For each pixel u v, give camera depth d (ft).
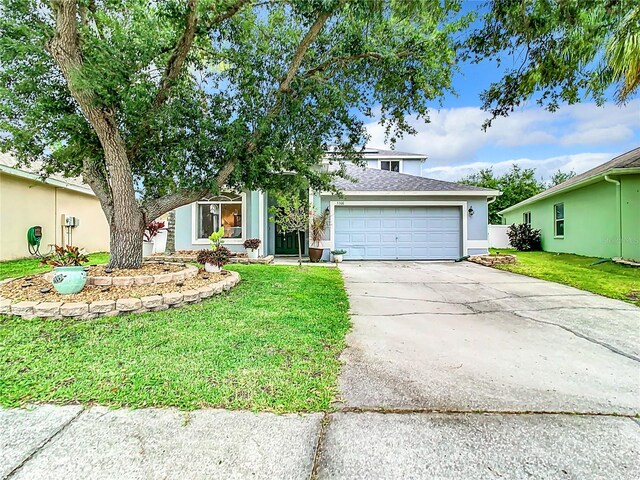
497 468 6.32
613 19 17.39
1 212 32.86
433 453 6.72
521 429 7.48
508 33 18.20
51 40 16.29
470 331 14.23
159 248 46.29
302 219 35.19
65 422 7.61
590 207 41.98
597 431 7.43
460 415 8.00
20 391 8.79
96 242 49.24
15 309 14.33
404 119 24.85
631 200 35.94
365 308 17.99
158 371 9.93
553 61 18.58
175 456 6.60
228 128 20.57
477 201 42.27
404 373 10.20
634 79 20.10
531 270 31.73
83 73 15.65
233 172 21.95
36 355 10.94
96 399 8.50
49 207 39.58
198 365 10.34
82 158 21.16
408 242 42.52
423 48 20.44
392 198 41.91
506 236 60.64
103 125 18.29
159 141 21.74
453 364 10.89
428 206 42.32
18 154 21.44
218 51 22.43
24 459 6.48
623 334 13.87
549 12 16.22
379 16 16.81
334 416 7.95
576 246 44.86
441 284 25.27
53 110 17.61
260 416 7.92
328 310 16.81
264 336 12.89
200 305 17.07
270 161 21.71
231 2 17.21
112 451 6.72
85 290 16.83
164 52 18.70
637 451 6.78
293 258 44.73
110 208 21.48
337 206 42.16
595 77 20.48
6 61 16.76
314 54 22.34
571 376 10.09
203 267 25.73
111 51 16.28
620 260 35.65
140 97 17.37
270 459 6.55
